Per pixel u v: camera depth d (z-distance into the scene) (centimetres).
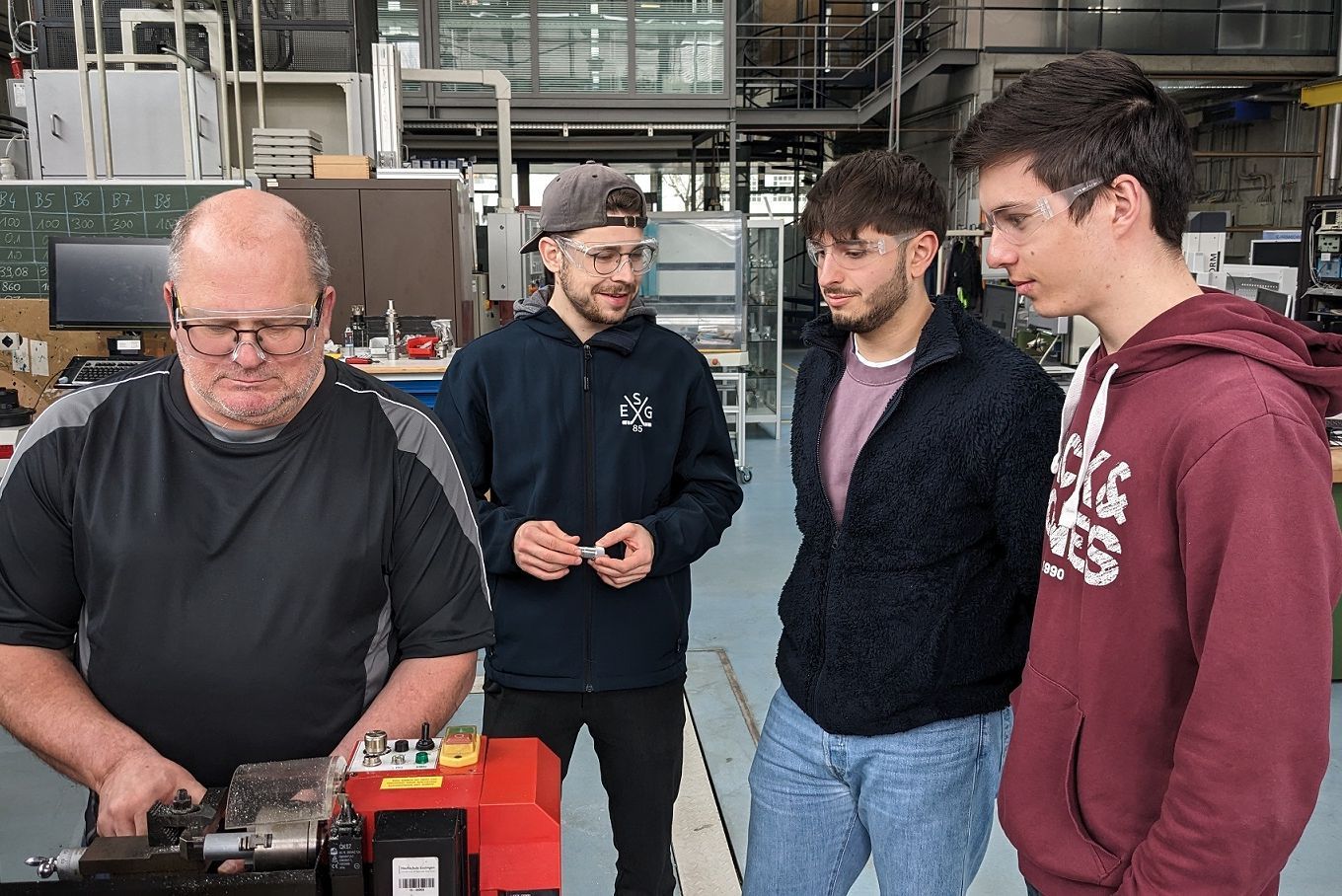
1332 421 327
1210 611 81
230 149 576
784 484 602
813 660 138
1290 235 588
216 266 99
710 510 175
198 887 74
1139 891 85
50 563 112
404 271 490
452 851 75
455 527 122
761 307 767
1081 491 95
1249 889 79
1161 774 90
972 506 125
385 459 118
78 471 111
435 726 114
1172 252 90
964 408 122
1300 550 77
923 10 1143
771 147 1328
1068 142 88
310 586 113
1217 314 85
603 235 161
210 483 112
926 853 131
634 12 914
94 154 504
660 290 653
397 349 444
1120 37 1073
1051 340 521
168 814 80
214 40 526
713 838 228
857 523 129
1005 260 95
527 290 603
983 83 1061
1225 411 80
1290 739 76
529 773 87
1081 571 95
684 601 179
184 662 111
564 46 917
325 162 497
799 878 145
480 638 122
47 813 232
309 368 107
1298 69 1075
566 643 167
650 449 172
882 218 123
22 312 389
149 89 518
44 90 519
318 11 582
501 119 661
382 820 77
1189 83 1117
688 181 1361
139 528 110
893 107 873
